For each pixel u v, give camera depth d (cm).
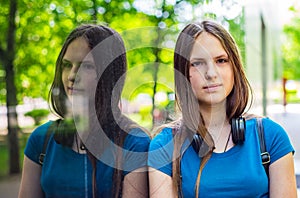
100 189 94
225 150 97
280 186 96
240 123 98
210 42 94
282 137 99
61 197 94
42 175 95
